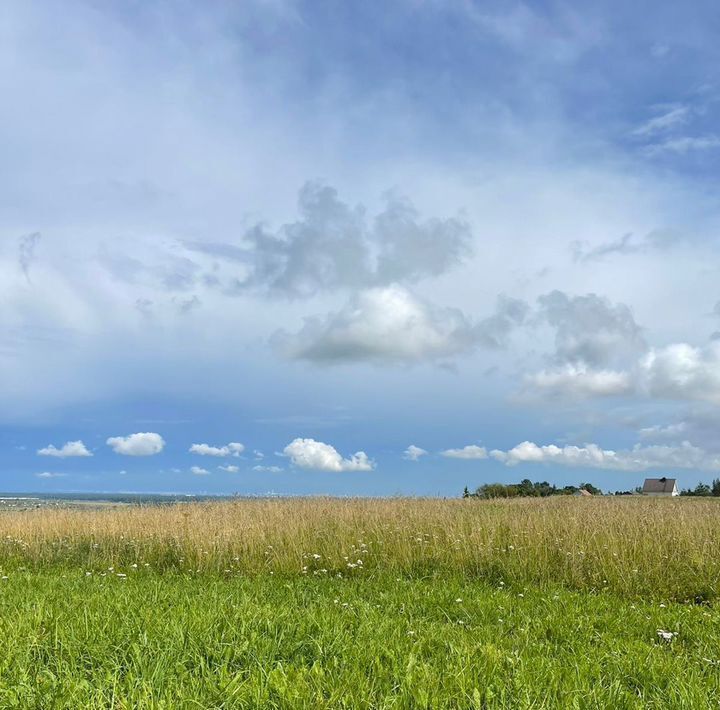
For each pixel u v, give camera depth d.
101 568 12.06
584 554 10.25
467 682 4.21
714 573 9.62
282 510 15.46
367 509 15.20
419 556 11.16
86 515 16.41
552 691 4.22
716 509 16.75
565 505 19.16
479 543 11.13
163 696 3.90
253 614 5.79
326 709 3.77
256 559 11.75
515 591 9.27
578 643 5.79
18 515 17.41
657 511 14.81
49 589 8.02
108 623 5.37
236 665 4.61
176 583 9.41
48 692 3.97
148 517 15.31
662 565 9.96
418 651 4.99
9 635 5.09
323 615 5.94
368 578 10.42
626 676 4.78
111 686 4.11
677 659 5.26
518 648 5.41
